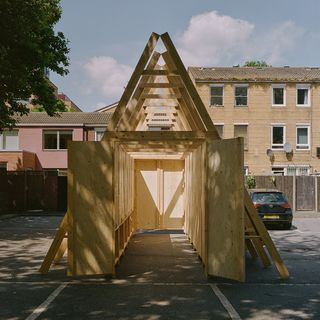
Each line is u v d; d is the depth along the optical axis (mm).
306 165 36469
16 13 16500
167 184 17516
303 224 20969
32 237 15477
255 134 36562
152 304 7016
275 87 36688
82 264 8727
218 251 8609
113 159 8844
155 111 14227
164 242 14430
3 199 25078
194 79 36656
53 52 22250
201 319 6258
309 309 6773
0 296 7480
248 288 8125
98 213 8797
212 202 8867
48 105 22688
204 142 9227
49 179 27969
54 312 6566
